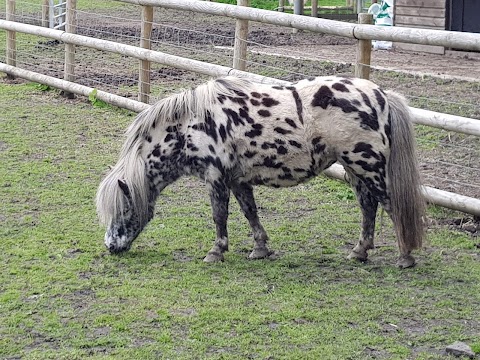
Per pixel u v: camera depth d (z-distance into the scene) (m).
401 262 7.73
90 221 8.95
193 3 12.10
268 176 7.83
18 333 6.38
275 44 19.45
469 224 8.87
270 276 7.50
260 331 6.39
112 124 12.85
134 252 8.12
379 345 6.20
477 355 6.07
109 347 6.16
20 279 7.38
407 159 7.50
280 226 8.91
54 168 10.77
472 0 19.42
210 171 7.77
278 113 7.59
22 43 19.22
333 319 6.61
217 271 7.62
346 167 7.63
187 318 6.59
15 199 9.62
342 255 8.11
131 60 17.53
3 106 13.88
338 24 9.95
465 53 18.48
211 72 11.90
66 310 6.76
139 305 6.84
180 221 9.05
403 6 19.55
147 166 7.95
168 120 7.85
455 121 8.91
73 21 14.73
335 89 7.48
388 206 7.61
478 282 7.41
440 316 6.70
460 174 10.40
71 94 14.55
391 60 17.56
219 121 7.69
